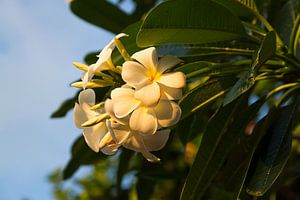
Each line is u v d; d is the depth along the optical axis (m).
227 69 0.90
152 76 0.77
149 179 1.28
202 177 0.89
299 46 0.97
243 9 0.94
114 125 0.78
